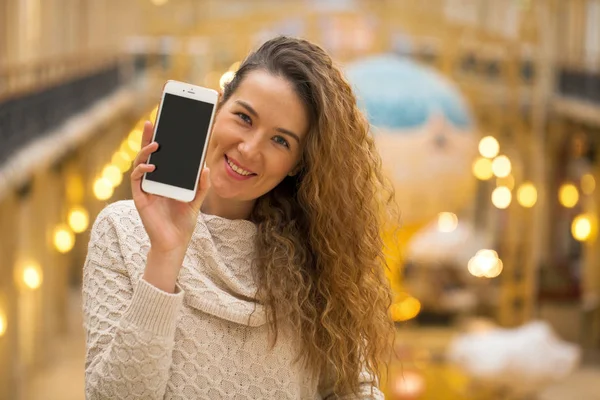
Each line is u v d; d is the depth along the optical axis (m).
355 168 2.84
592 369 19.77
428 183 13.54
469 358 12.82
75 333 21.95
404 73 13.92
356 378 2.96
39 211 18.86
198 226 2.77
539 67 21.78
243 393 2.72
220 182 2.72
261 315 2.72
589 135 23.44
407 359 14.16
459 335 16.78
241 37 20.97
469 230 21.30
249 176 2.71
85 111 20.08
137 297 2.51
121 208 2.76
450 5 30.00
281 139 2.72
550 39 22.78
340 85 2.80
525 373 12.50
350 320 2.92
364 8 21.50
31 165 14.10
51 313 20.14
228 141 2.70
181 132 2.59
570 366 12.62
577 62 23.39
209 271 2.75
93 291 2.69
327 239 2.87
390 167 13.44
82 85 20.45
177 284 2.68
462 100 14.07
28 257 17.55
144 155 2.56
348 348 2.93
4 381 15.64
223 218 2.80
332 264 2.89
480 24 30.38
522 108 21.80
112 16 26.66
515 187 20.86
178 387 2.66
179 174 2.57
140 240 2.71
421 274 19.16
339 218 2.86
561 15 26.55
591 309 22.41
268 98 2.69
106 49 24.81
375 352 3.01
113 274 2.68
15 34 16.97
